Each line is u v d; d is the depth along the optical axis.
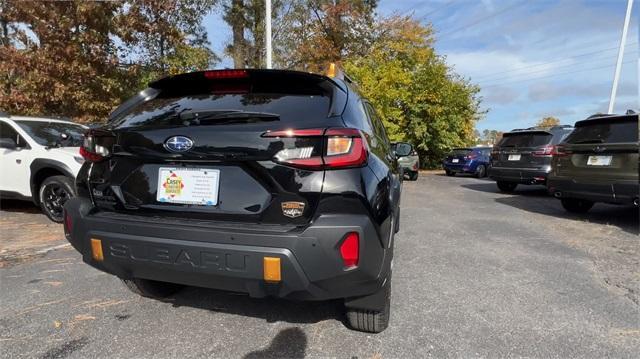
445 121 20.58
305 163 1.99
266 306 2.98
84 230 2.32
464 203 8.37
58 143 6.01
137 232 2.16
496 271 3.88
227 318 2.79
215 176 2.15
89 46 9.17
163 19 10.40
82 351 2.36
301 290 1.99
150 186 2.29
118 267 2.28
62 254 4.24
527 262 4.18
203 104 2.44
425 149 20.64
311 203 2.00
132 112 2.58
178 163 2.22
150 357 2.31
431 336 2.59
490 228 5.81
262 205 2.06
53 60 8.84
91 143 2.49
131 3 9.79
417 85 19.67
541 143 9.12
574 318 2.89
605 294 3.33
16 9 8.62
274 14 19.38
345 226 1.95
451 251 4.56
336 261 1.95
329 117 2.15
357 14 21.86
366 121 2.68
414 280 3.61
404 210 7.39
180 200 2.22
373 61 18.47
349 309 2.49
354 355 2.36
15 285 3.35
